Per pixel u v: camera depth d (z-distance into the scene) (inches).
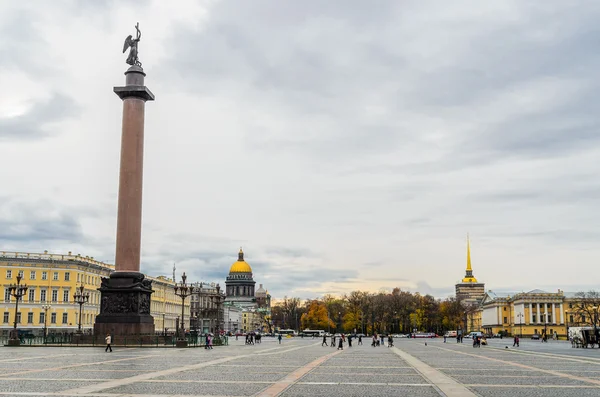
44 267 5457.7
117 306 3223.4
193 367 1696.6
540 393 1133.1
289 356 2488.9
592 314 7810.0
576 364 2037.4
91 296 5949.8
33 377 1327.5
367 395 1077.1
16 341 3065.9
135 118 3378.4
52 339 3253.0
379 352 3065.9
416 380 1374.3
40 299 5418.3
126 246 3287.4
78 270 5639.8
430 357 2527.1
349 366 1844.2
